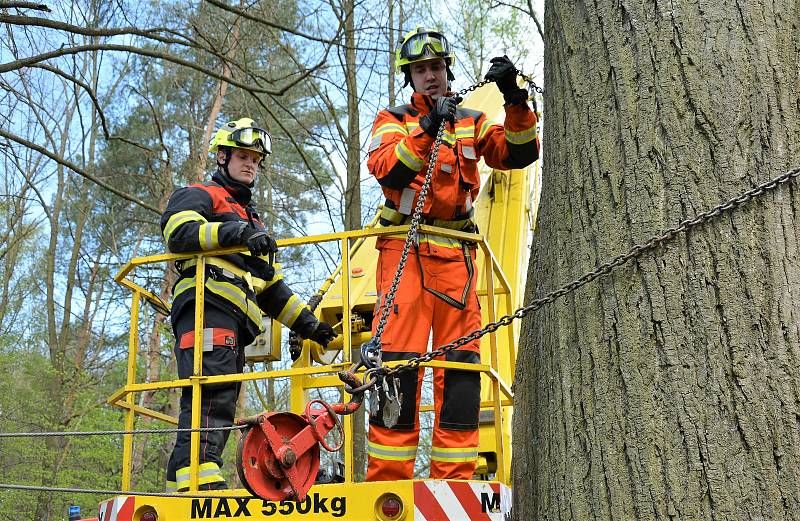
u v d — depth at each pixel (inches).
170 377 712.4
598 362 92.5
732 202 88.3
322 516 145.9
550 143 106.6
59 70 282.4
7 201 743.7
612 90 98.0
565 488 92.6
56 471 631.8
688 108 92.9
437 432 162.4
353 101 419.2
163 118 773.3
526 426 106.7
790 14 94.7
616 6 99.5
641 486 86.1
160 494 130.3
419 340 161.0
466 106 314.7
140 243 970.7
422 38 172.2
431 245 165.6
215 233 169.2
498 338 242.4
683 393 86.3
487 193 279.0
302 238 170.2
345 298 167.0
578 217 98.6
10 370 728.3
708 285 88.0
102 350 983.6
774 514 80.7
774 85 91.7
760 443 82.7
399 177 157.0
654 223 91.7
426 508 144.7
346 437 155.0
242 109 560.7
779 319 85.6
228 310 174.2
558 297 98.0
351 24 383.6
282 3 410.6
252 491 110.3
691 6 95.3
